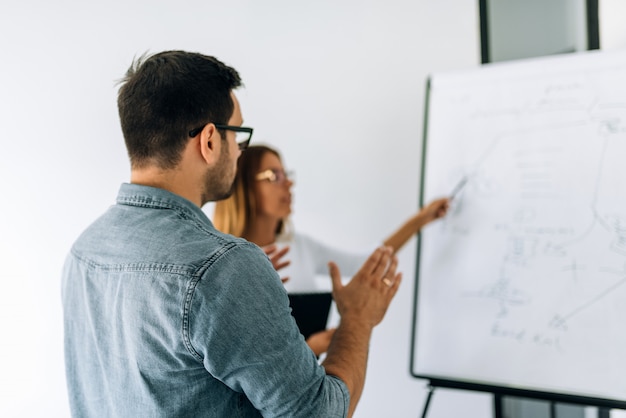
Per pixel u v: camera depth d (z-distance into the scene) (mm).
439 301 1452
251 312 735
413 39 2123
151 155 827
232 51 2119
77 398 914
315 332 1602
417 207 2168
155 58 838
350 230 2193
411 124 2148
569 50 1498
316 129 2178
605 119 1299
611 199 1273
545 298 1318
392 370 2176
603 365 1234
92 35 2002
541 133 1375
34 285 2020
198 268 736
